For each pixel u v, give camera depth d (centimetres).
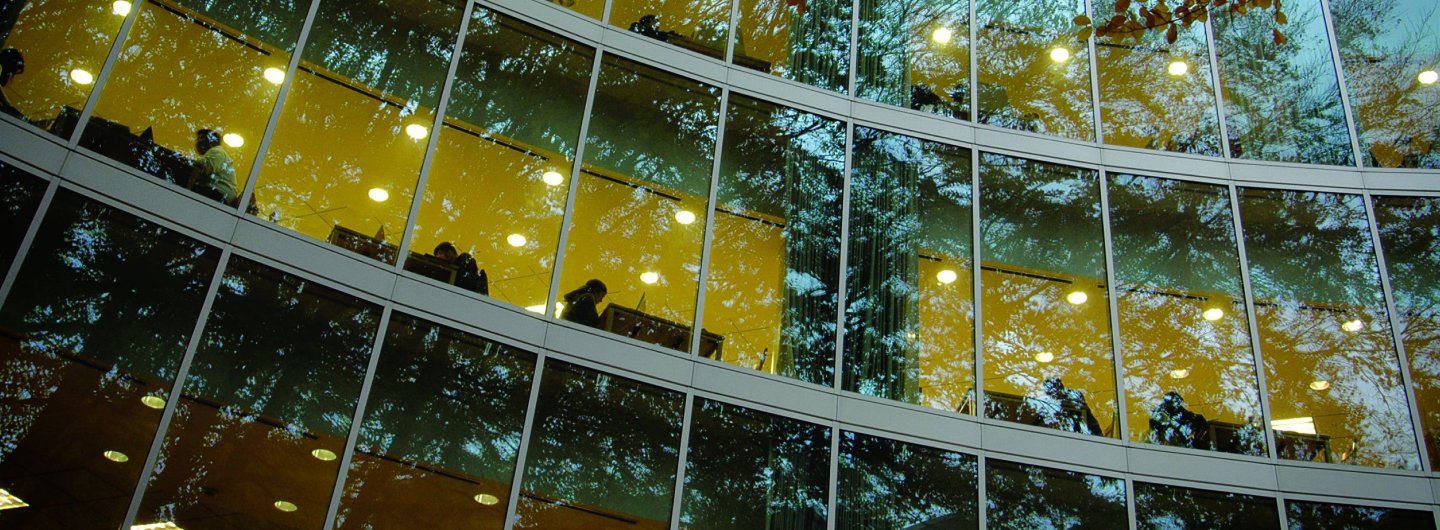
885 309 1459
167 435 1069
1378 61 1788
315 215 1240
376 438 1158
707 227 1438
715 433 1308
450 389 1212
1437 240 1630
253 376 1127
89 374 1058
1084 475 1400
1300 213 1644
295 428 1127
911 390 1411
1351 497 1416
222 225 1176
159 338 1098
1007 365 1459
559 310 1314
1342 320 1552
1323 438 1458
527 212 1360
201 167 1198
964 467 1375
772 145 1540
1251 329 1528
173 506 1049
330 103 1312
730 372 1349
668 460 1270
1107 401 1457
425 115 1360
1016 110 1675
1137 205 1625
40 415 1027
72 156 1123
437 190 1324
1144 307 1538
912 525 1323
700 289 1393
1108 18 1784
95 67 1183
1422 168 1689
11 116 1109
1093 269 1555
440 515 1152
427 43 1405
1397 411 1484
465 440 1195
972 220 1556
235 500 1076
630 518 1226
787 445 1327
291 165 1253
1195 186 1653
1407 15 1816
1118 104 1708
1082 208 1606
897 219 1535
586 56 1502
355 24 1371
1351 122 1727
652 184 1446
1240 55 1777
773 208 1488
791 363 1386
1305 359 1518
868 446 1358
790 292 1434
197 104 1230
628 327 1336
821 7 1694
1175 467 1418
